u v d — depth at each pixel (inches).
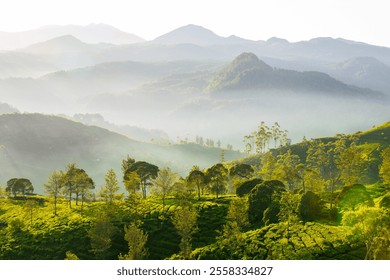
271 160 6363.2
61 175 5565.9
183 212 3560.5
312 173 5285.4
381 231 2438.5
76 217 4894.2
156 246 3949.3
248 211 4220.0
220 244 3368.6
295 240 3201.3
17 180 7126.0
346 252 2876.5
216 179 5433.1
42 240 4298.7
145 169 5772.6
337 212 3809.1
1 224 5177.2
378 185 4842.5
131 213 4650.6
